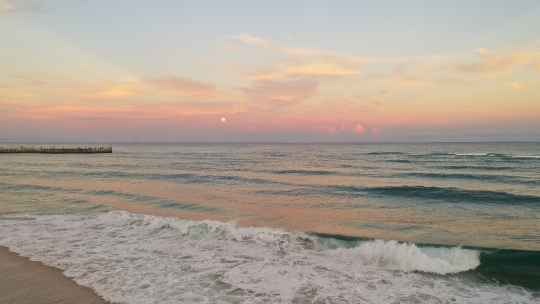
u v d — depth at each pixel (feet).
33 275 21.76
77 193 59.36
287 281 21.71
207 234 32.68
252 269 23.80
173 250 27.89
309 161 172.24
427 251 26.86
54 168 123.95
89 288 19.88
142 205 48.96
